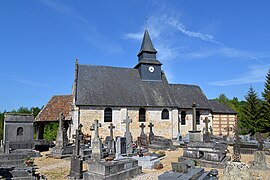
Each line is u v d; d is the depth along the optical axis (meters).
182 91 30.09
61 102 25.23
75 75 24.52
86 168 11.22
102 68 27.06
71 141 21.88
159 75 28.47
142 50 28.62
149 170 10.84
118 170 8.90
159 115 25.61
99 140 12.99
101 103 23.22
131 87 26.23
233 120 31.38
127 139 13.84
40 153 16.83
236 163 6.17
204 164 11.43
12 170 8.40
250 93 35.66
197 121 28.86
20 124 15.78
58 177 9.84
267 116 32.53
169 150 17.56
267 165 11.03
